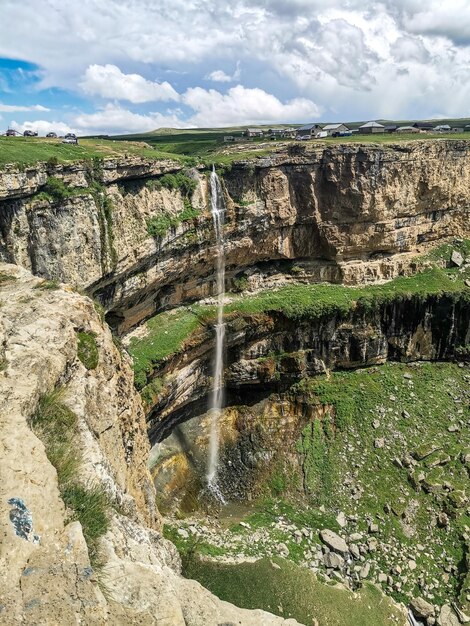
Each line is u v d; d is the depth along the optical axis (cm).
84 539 1082
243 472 5028
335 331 5600
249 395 5581
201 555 3641
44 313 2009
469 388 5538
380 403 5378
